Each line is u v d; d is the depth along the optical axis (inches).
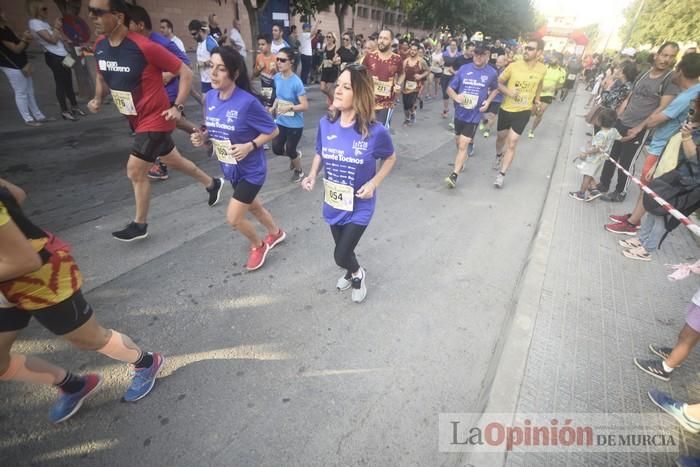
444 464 77.8
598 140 198.5
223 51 106.3
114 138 256.7
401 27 1234.0
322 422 84.5
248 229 128.0
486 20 1013.8
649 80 185.2
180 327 108.5
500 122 238.4
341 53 436.8
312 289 129.1
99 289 120.8
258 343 105.0
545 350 105.3
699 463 75.0
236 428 82.1
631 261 154.3
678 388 96.2
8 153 217.0
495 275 144.9
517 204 210.8
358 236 108.2
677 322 120.0
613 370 100.1
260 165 122.2
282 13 576.7
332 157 98.8
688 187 119.3
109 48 123.5
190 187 199.9
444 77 411.2
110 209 169.9
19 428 79.9
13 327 63.7
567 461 77.3
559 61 378.9
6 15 397.4
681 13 770.2
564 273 142.9
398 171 248.8
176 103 134.9
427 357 104.6
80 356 98.0
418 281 137.9
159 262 136.8
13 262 53.4
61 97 279.1
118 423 82.0
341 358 102.1
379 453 79.0
